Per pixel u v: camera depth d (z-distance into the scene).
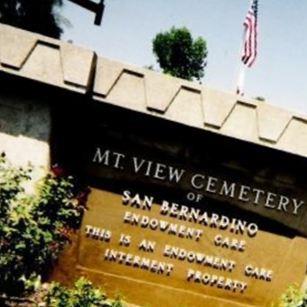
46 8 14.12
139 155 6.25
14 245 4.08
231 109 6.11
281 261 6.50
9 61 5.71
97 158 6.20
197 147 6.31
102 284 6.19
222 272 6.41
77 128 6.15
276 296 6.47
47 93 5.96
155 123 6.24
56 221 4.49
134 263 6.27
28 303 4.73
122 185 6.24
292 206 6.48
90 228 6.18
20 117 5.95
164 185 6.30
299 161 6.40
